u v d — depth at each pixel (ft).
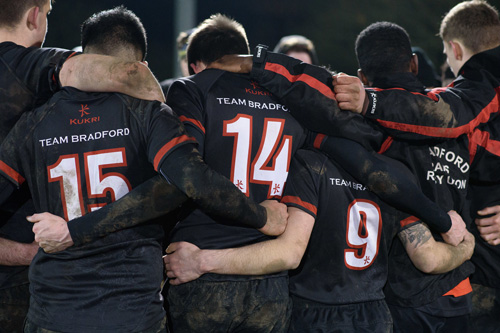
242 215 27.35
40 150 27.02
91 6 233.55
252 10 250.57
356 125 31.99
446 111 32.99
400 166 33.83
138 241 27.22
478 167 36.50
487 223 37.29
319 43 227.40
